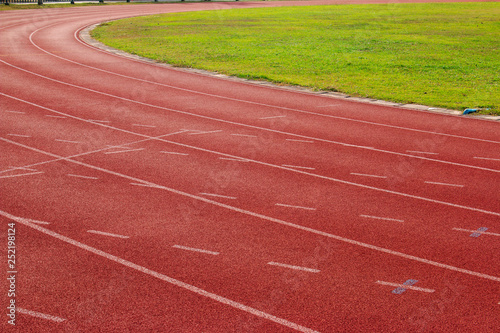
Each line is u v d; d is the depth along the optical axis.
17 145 10.74
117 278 5.98
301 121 13.12
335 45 27.61
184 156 10.33
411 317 5.32
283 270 6.19
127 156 10.23
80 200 8.09
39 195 8.24
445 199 8.42
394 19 40.00
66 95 15.34
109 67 20.22
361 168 9.84
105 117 13.07
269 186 8.84
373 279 6.02
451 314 5.38
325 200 8.28
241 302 5.55
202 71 20.03
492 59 23.23
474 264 6.39
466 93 16.44
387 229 7.30
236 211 7.82
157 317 5.28
